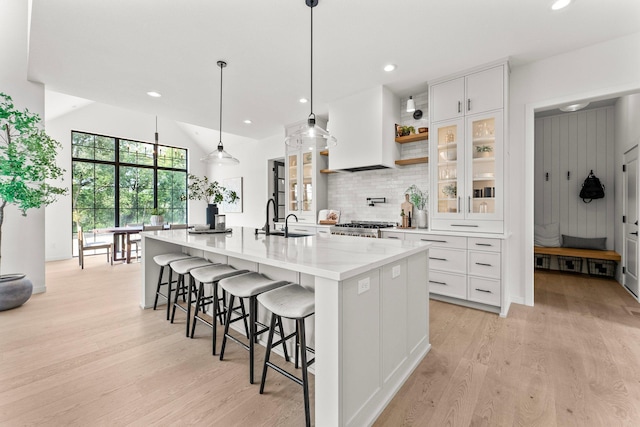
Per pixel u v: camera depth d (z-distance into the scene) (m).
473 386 1.78
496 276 2.93
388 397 1.67
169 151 7.73
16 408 1.56
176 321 2.78
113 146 6.75
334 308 1.32
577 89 2.83
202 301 2.66
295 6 2.15
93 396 1.67
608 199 4.57
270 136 6.31
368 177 4.62
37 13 2.19
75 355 2.12
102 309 3.08
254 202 6.91
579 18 2.33
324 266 1.41
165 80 3.39
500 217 3.02
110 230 5.42
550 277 4.39
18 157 3.11
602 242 4.52
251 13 2.22
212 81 3.44
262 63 3.01
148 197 7.31
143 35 2.49
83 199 6.33
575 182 4.86
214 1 2.09
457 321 2.78
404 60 2.99
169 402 1.62
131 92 3.75
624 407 1.57
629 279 3.70
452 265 3.22
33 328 2.58
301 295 1.72
